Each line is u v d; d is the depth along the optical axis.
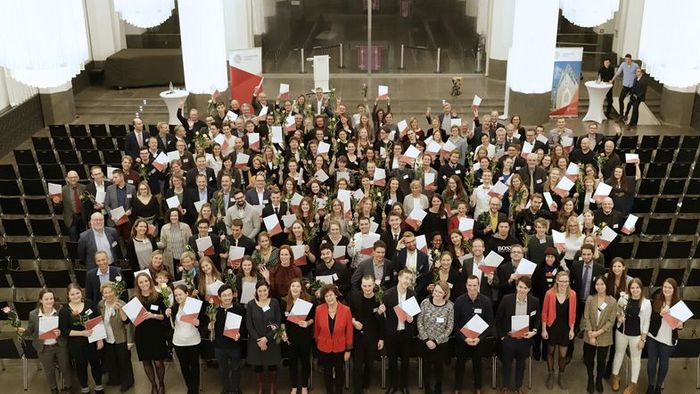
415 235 9.30
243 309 7.64
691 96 17.97
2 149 16.53
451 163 11.16
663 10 8.84
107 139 14.62
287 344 7.68
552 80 18.33
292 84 21.89
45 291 7.47
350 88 21.39
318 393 8.07
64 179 12.90
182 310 7.47
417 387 8.14
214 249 8.76
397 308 7.29
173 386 8.18
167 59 21.75
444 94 20.44
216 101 15.95
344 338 7.46
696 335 9.07
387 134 12.53
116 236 9.03
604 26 23.11
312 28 23.17
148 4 14.59
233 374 7.73
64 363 7.72
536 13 17.33
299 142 11.87
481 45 23.12
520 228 9.52
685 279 10.08
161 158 11.09
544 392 8.02
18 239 11.30
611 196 10.66
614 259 7.68
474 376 7.85
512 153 11.37
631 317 7.59
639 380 8.23
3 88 16.72
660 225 10.81
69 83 19.02
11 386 8.23
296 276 7.98
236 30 21.84
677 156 13.97
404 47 23.30
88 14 22.05
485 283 7.98
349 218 9.38
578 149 12.15
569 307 7.66
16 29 8.64
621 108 18.47
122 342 7.85
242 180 11.49
